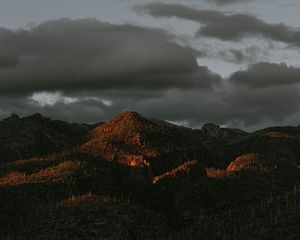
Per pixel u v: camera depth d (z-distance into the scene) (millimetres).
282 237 155750
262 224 170250
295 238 152125
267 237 158750
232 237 168625
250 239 161375
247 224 176500
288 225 161625
